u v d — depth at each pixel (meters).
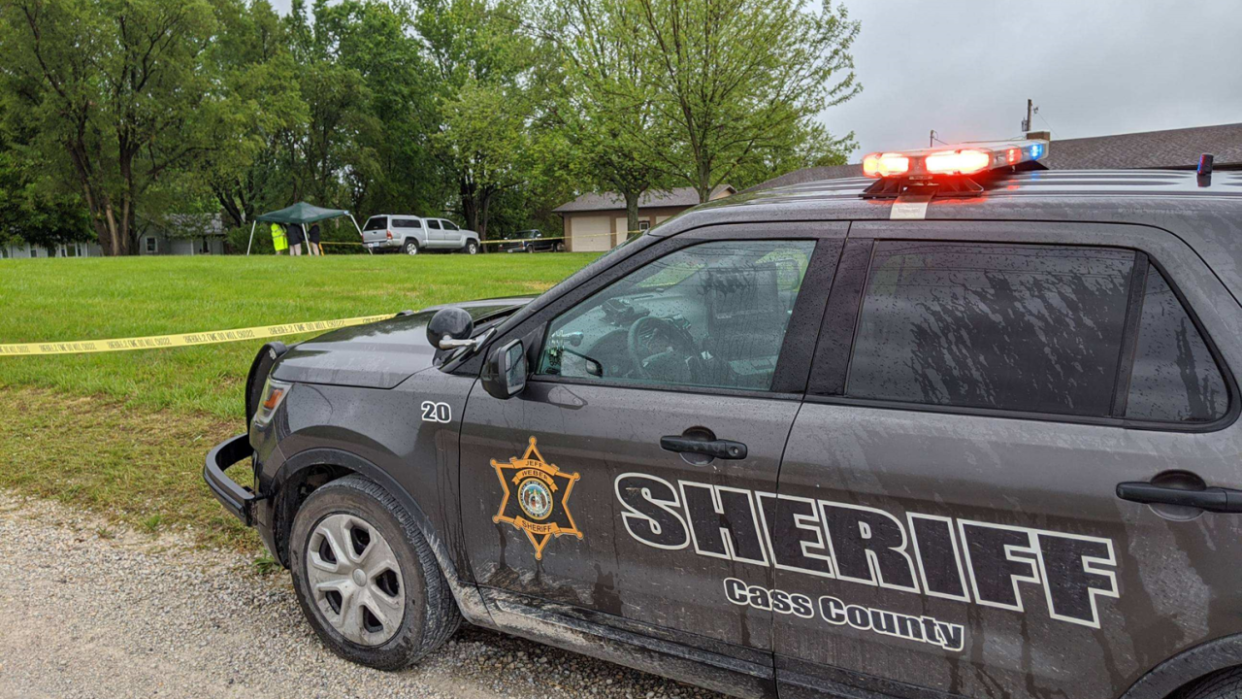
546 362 2.49
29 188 42.81
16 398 6.48
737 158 23.95
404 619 2.79
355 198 51.62
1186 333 1.76
